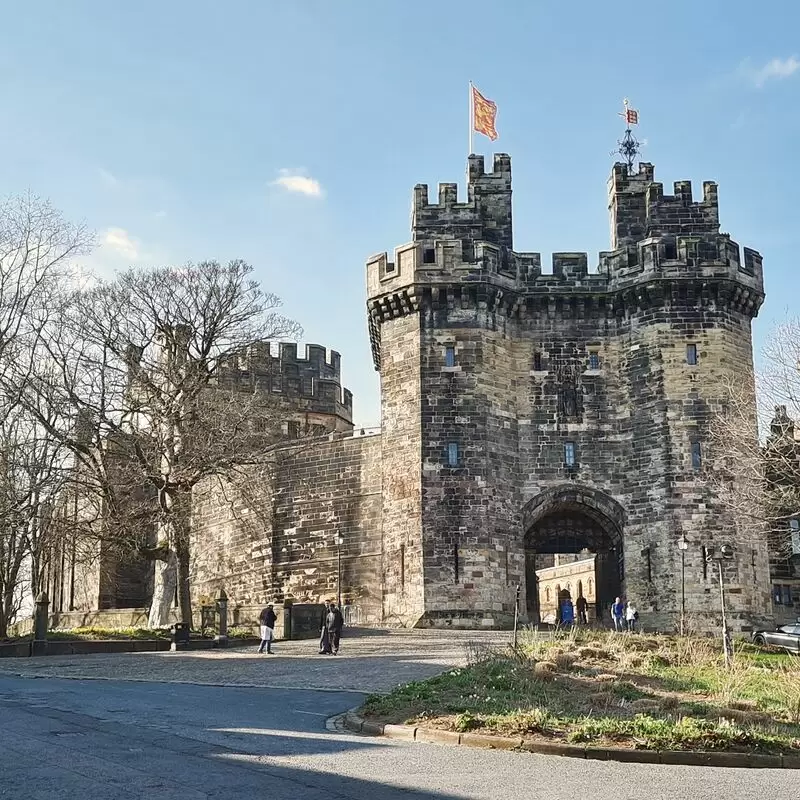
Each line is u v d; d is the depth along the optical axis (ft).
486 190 185.68
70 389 159.84
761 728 67.26
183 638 146.51
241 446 175.52
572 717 68.18
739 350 175.32
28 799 44.73
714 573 163.12
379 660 112.57
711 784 51.80
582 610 178.09
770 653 137.08
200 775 49.93
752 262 179.32
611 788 50.03
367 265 182.09
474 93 189.47
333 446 188.55
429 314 175.01
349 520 183.32
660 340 173.17
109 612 212.84
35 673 109.09
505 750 60.59
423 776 51.93
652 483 170.09
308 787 48.14
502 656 97.91
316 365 245.24
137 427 168.14
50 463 162.50
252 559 198.59
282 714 73.82
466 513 167.02
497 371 174.81
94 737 60.39
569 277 179.93
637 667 95.96
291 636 157.07
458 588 164.25
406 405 173.68
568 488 173.27
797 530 161.89
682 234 180.34
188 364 170.81
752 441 163.22
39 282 158.51
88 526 177.78
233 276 180.45
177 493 165.07
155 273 177.17
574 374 177.47
